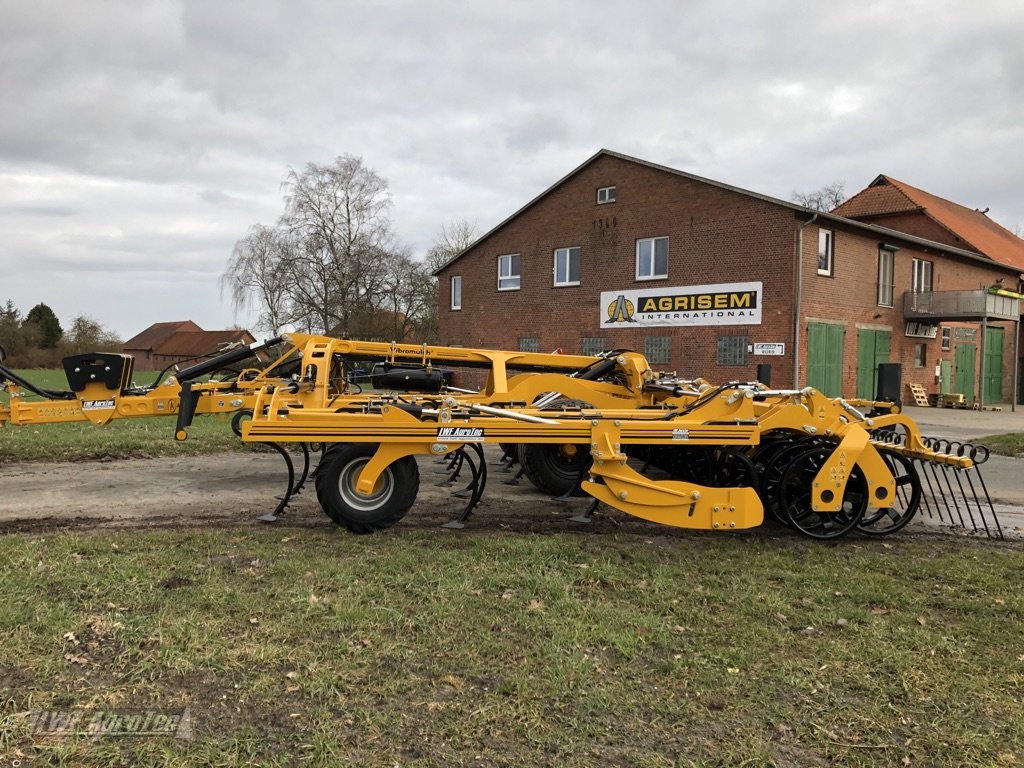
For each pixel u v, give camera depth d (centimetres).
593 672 348
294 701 313
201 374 776
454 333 2848
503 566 494
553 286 2519
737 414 602
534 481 752
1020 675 357
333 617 398
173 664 338
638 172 2270
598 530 618
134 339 8856
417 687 328
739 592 462
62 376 3922
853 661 368
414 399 629
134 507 668
